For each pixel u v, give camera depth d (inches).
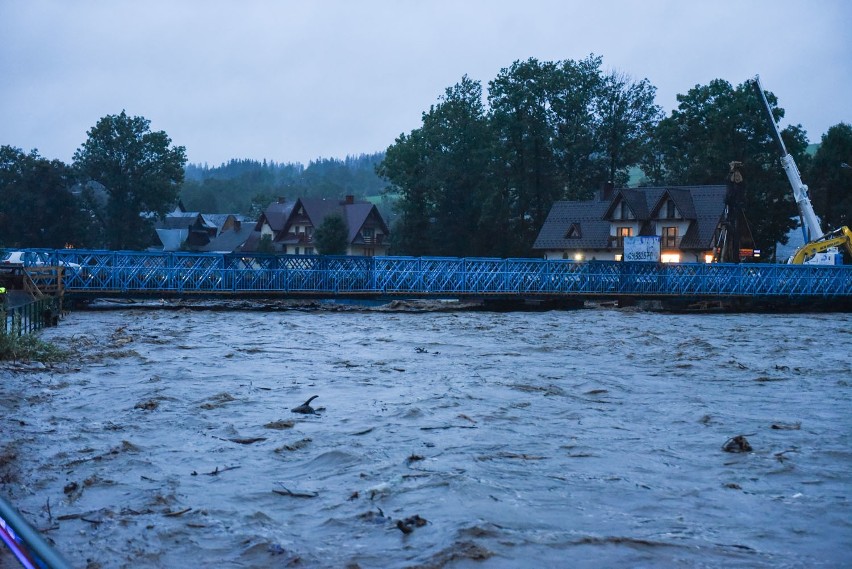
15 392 698.8
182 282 1977.1
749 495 427.8
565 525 375.2
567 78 3570.4
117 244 4156.0
